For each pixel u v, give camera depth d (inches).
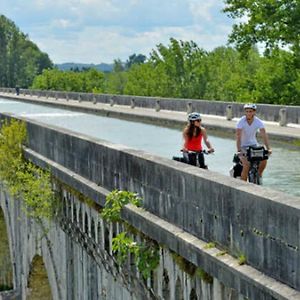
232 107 2412.6
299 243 451.8
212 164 1206.3
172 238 610.9
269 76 3762.3
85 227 908.6
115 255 778.2
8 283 1545.3
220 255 538.0
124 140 1781.5
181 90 5836.6
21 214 1273.4
